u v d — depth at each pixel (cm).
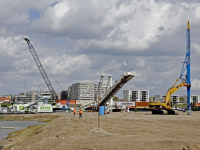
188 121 4962
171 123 4475
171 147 1900
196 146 1938
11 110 13612
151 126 3875
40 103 14000
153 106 8331
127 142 2159
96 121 5075
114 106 19912
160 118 5969
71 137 2631
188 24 11981
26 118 9925
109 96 10600
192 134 2811
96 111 12356
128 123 4494
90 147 1959
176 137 2511
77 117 6788
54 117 9869
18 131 5134
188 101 11081
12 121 8850
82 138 2505
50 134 3094
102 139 2389
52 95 18125
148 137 2511
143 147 1905
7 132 4944
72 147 1994
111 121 5003
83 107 14162
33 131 4484
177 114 8169
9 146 2377
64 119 6231
